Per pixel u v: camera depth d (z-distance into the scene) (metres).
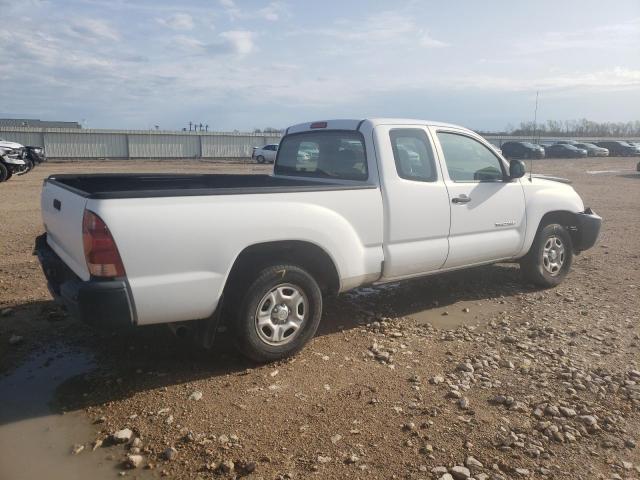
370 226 4.96
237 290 4.30
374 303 6.23
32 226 10.58
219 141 54.56
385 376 4.33
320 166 5.76
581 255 8.90
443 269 5.74
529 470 3.17
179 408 3.79
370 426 3.59
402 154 5.32
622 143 61.28
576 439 3.50
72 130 47.06
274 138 57.56
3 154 20.05
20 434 3.49
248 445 3.35
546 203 6.63
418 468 3.15
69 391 4.04
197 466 3.15
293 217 4.39
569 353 4.83
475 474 3.12
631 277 7.46
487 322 5.67
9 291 6.23
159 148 51.50
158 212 3.79
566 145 55.22
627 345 5.03
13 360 4.55
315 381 4.23
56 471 3.12
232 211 4.09
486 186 5.98
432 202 5.42
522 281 7.02
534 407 3.88
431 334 5.29
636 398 4.02
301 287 4.56
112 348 4.80
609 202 16.86
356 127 5.32
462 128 5.98
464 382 4.24
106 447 3.36
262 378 4.26
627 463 3.26
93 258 3.66
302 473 3.09
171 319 3.96
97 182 5.22
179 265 3.89
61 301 4.27
